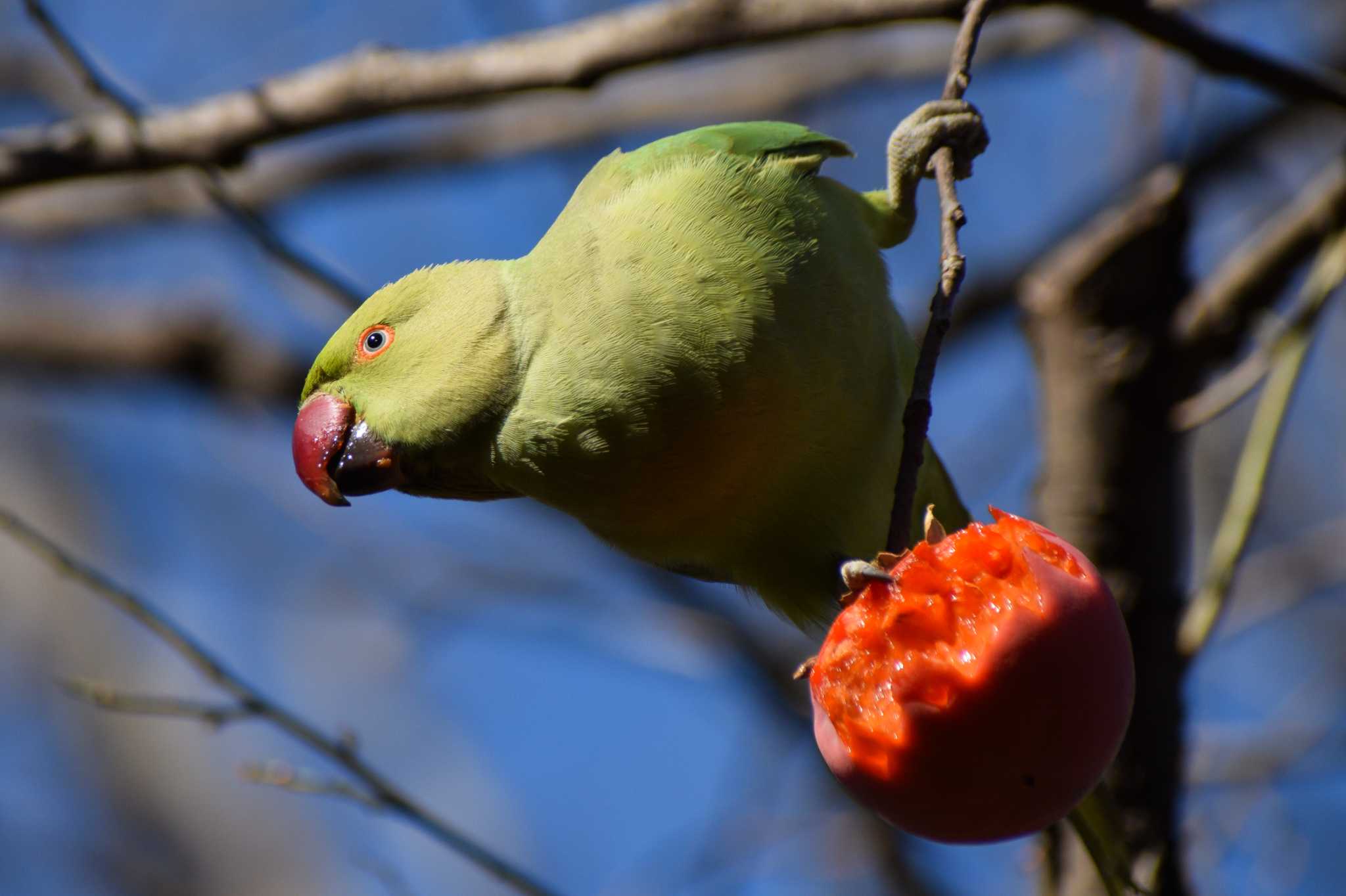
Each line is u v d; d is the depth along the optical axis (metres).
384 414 8.65
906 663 6.31
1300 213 10.95
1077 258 9.88
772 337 8.10
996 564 6.36
